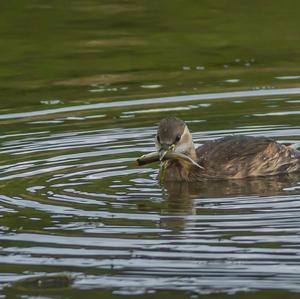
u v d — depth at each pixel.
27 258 12.03
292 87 19.83
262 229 12.65
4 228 12.94
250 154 15.73
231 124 17.72
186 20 25.22
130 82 20.80
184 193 14.52
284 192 14.48
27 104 19.48
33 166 15.67
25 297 11.08
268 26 24.22
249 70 21.22
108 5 26.86
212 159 15.64
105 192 14.46
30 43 23.81
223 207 13.69
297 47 22.70
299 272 11.36
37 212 13.52
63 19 25.59
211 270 11.51
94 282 11.36
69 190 14.53
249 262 11.65
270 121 17.78
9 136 17.33
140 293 11.05
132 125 17.78
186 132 15.49
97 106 19.11
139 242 12.37
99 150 16.47
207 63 21.92
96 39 24.03
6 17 25.77
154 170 15.76
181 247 12.15
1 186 14.71
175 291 11.05
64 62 22.39
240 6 26.30
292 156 16.05
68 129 17.66
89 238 12.55
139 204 13.92
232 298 10.82
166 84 20.48
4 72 21.91
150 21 25.23
